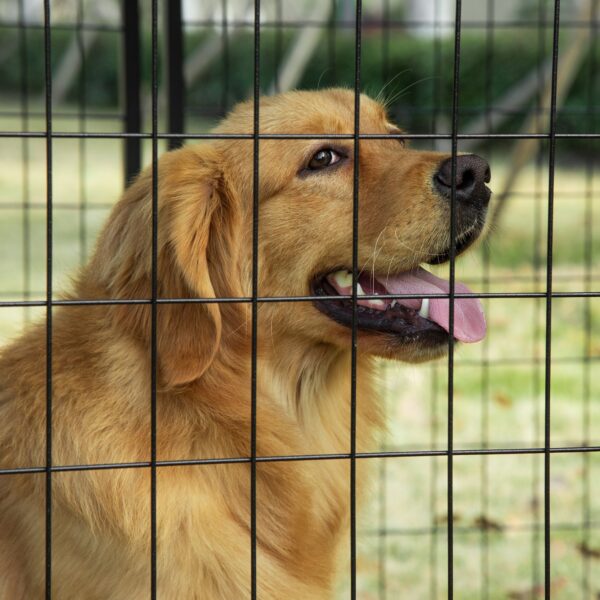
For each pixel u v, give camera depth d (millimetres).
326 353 4559
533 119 11672
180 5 6645
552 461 8492
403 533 6648
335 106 4672
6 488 4121
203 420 4008
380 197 4414
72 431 3854
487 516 7410
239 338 4203
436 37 7613
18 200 16047
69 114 6848
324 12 14211
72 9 12594
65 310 4199
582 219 15297
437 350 4336
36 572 3979
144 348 3967
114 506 3768
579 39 9922
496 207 7402
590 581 6496
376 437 4906
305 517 4223
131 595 3814
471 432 9102
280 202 4465
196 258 3982
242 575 3920
